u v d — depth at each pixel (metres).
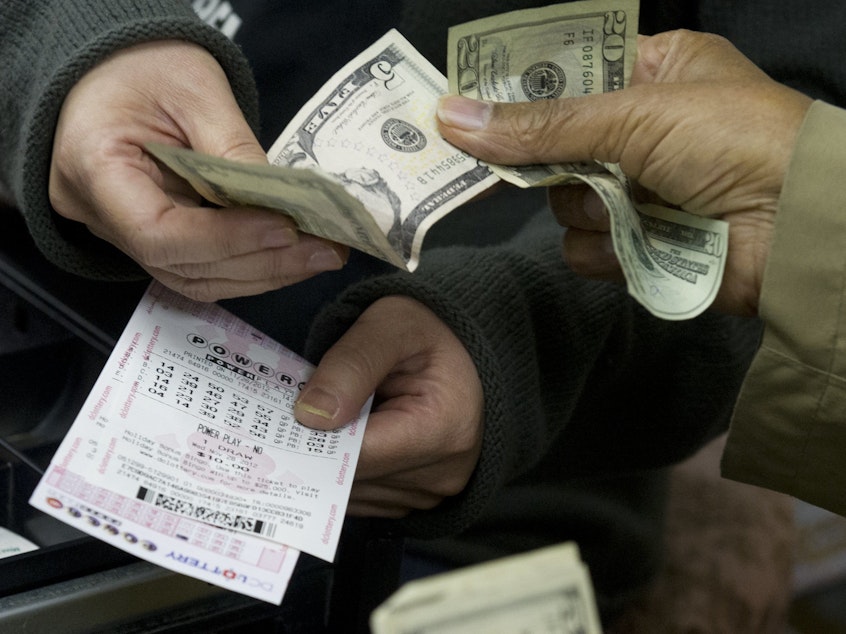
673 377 1.30
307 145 0.93
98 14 0.94
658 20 1.35
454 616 0.35
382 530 0.96
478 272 1.05
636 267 0.81
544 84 0.97
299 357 0.94
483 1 1.35
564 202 0.95
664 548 1.60
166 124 0.89
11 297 1.05
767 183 0.81
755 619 1.57
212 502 0.76
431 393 0.93
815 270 0.79
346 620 0.89
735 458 0.95
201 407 0.83
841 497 0.92
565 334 1.12
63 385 1.01
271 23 1.38
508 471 1.06
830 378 0.83
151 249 0.81
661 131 0.83
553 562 0.36
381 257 0.81
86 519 0.71
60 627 0.70
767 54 1.28
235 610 0.77
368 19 1.38
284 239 0.80
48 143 0.89
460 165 0.92
